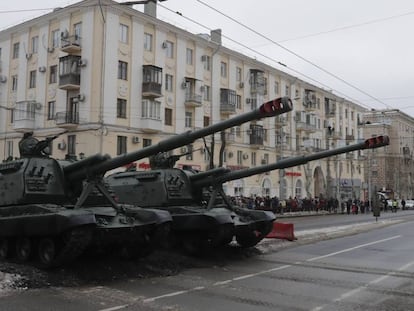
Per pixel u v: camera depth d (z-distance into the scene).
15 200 11.48
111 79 32.81
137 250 12.36
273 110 9.61
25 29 37.44
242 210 15.20
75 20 33.91
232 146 43.09
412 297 8.82
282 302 8.32
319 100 58.06
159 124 35.28
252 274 11.10
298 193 52.19
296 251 15.36
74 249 10.09
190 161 38.25
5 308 7.66
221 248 15.16
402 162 80.81
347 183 61.38
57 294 8.71
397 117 78.88
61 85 33.41
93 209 11.49
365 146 12.96
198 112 39.25
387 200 58.72
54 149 34.56
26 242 11.20
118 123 33.25
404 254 14.75
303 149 53.00
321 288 9.55
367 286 9.79
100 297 8.54
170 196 14.62
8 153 38.75
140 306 7.92
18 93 37.94
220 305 8.05
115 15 33.25
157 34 36.00
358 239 19.28
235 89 43.50
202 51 39.97
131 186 15.41
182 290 9.23
